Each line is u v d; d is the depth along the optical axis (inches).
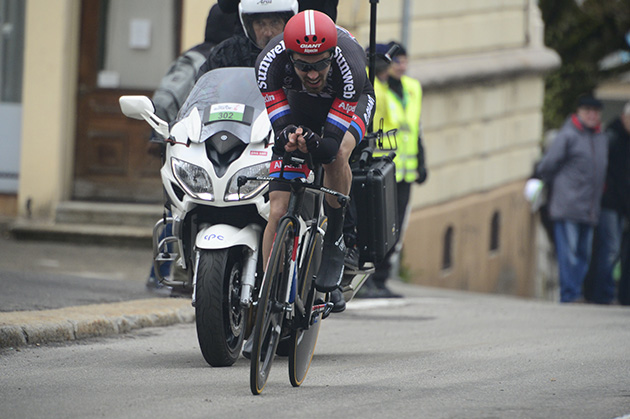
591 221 1759.4
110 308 1033.5
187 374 756.0
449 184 2170.3
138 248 1608.0
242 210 773.3
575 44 3174.2
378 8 1862.7
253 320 813.2
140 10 1691.7
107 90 1685.5
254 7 839.1
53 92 1657.2
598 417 607.5
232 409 622.5
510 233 2516.0
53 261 1470.2
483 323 1179.3
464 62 2203.5
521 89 2539.4
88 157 1685.5
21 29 1705.2
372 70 874.8
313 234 715.4
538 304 1481.3
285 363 831.1
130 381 722.2
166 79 1139.3
